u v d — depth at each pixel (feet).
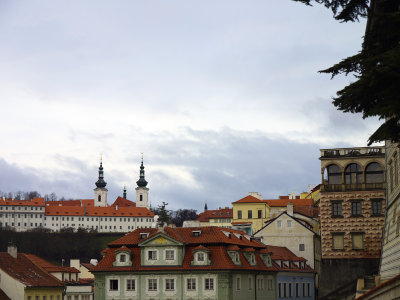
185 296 322.34
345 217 370.73
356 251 366.22
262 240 423.23
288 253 410.11
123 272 334.65
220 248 325.42
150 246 333.21
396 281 108.06
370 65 79.05
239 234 364.17
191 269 321.73
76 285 423.64
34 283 380.17
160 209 583.17
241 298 326.85
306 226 420.36
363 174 370.53
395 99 76.95
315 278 424.46
